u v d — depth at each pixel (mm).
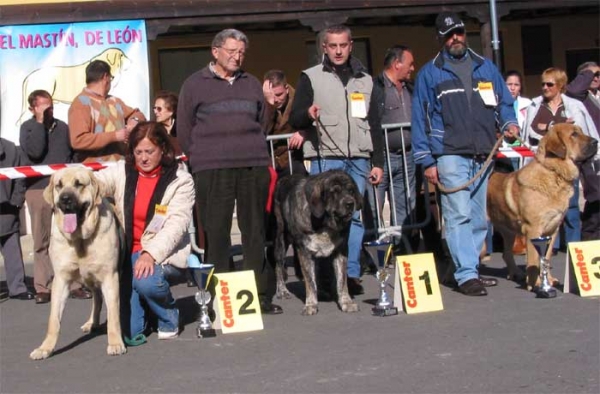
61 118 12734
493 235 11133
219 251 7535
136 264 6508
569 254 7891
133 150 6648
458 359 5855
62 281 6402
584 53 19172
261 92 7680
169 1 13125
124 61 12922
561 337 6289
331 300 8188
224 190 7461
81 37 12766
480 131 7887
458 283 8102
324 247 7453
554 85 9938
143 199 6664
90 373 5934
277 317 7484
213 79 7523
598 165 10516
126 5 12914
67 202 6043
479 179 8086
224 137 7449
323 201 7191
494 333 6504
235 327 6938
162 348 6547
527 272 8125
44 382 5766
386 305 7344
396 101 9984
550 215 8016
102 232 6281
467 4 14258
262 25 16438
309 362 5949
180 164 7684
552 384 5250
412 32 18078
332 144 8188
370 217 9773
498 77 8086
